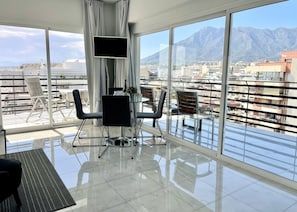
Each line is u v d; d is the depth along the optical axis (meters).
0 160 2.07
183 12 3.82
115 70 5.55
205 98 3.69
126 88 4.30
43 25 4.65
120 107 3.34
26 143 4.01
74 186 2.55
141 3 4.57
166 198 2.35
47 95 4.96
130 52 5.19
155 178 2.78
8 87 4.57
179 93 4.18
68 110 5.32
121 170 2.98
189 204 2.25
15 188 2.00
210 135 3.66
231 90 3.30
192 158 3.46
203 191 2.51
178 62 4.14
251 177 2.88
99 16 5.14
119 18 5.20
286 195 2.47
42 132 4.73
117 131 4.92
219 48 3.39
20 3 4.32
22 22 4.40
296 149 2.86
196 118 3.91
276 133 3.03
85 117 3.96
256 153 3.27
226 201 2.32
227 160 3.32
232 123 3.40
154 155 3.55
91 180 2.69
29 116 4.88
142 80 5.18
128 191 2.47
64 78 5.11
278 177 2.74
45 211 2.09
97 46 5.01
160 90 4.61
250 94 3.18
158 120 4.73
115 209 2.14
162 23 4.30
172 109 4.37
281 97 2.87
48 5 4.63
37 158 3.33
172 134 4.41
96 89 5.28
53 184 2.58
